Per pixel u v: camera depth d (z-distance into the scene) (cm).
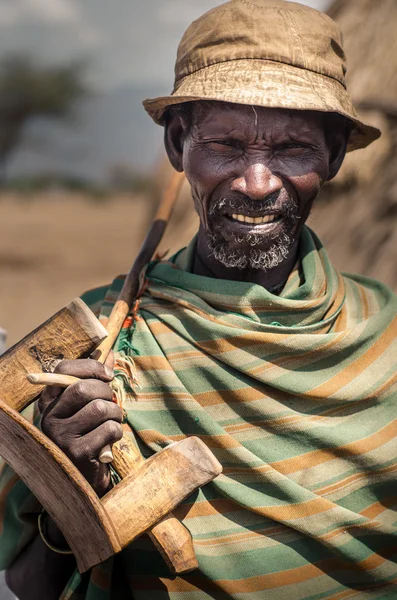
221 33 208
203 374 212
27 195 4331
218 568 205
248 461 206
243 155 208
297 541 208
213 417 211
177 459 190
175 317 219
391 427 215
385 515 214
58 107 4444
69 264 2019
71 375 183
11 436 179
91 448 181
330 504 205
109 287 238
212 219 214
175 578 209
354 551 206
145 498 186
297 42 206
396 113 451
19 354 192
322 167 214
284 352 211
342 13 505
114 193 4859
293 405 212
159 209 249
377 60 468
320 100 203
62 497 179
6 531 222
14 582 224
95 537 179
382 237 450
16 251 2228
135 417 211
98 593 208
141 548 211
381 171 464
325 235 478
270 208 208
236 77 204
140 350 218
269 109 204
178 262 238
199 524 207
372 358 217
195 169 212
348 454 210
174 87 221
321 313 221
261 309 217
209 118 208
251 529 208
